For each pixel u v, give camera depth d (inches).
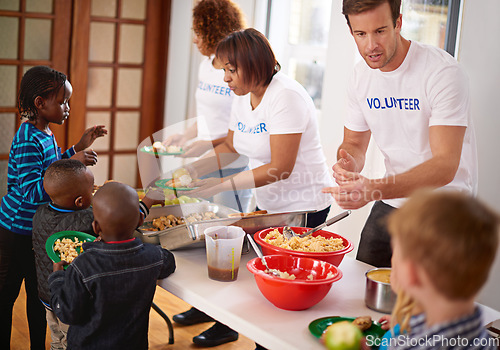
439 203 37.0
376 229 85.5
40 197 86.2
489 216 36.9
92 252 61.8
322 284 58.6
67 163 78.1
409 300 42.9
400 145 82.9
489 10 110.2
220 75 122.9
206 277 69.1
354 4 71.9
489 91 111.4
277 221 79.0
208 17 115.6
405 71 78.1
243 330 57.7
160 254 66.3
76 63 177.0
